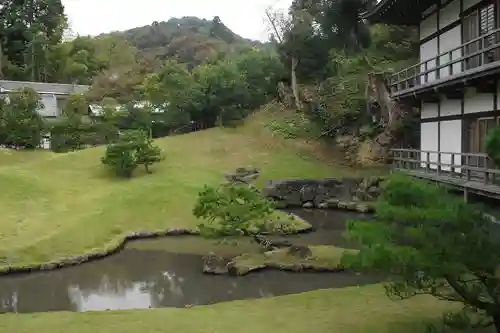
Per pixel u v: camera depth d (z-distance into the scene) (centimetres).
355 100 3419
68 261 1841
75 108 4244
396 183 830
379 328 1018
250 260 1738
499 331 823
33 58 5356
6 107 3597
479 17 1603
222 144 3541
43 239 1991
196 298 1433
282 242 1959
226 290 1496
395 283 839
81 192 2677
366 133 3338
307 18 3834
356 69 3688
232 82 3916
